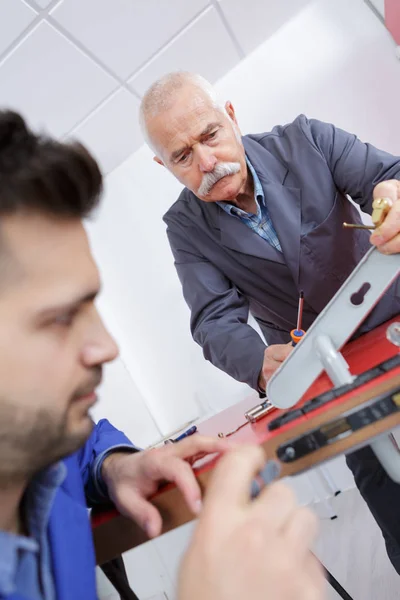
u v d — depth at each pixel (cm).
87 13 144
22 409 31
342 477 189
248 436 53
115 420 219
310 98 191
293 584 24
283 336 124
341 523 173
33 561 40
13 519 42
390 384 41
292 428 42
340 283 107
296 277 107
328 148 108
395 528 98
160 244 225
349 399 41
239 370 92
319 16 183
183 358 227
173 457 48
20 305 30
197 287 116
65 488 53
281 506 29
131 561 177
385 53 179
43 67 155
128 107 191
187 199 119
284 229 106
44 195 31
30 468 33
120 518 51
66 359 33
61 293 31
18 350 30
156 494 49
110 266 237
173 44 171
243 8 169
